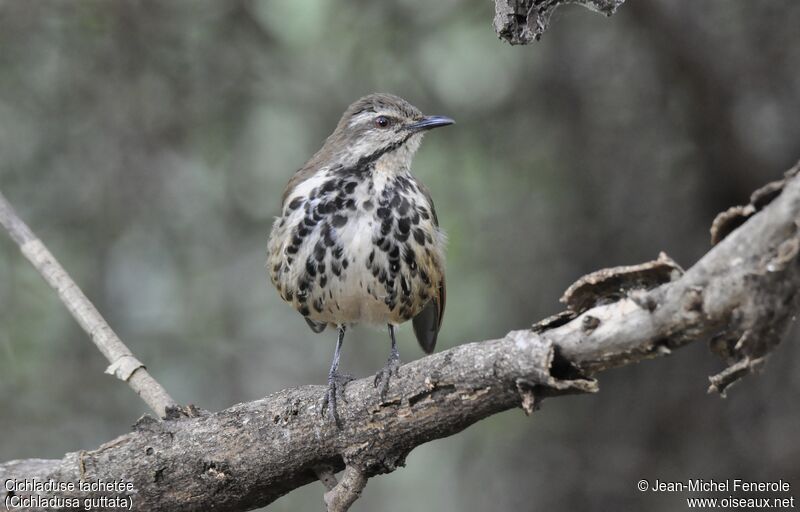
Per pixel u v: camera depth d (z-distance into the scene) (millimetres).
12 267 12492
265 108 13398
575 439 13664
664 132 13508
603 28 13250
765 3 13039
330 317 9289
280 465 6988
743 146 13266
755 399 13070
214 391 13242
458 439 14008
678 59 13016
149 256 13242
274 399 7102
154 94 12820
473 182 13750
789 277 4996
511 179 13695
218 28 12844
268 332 13781
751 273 5051
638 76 13438
